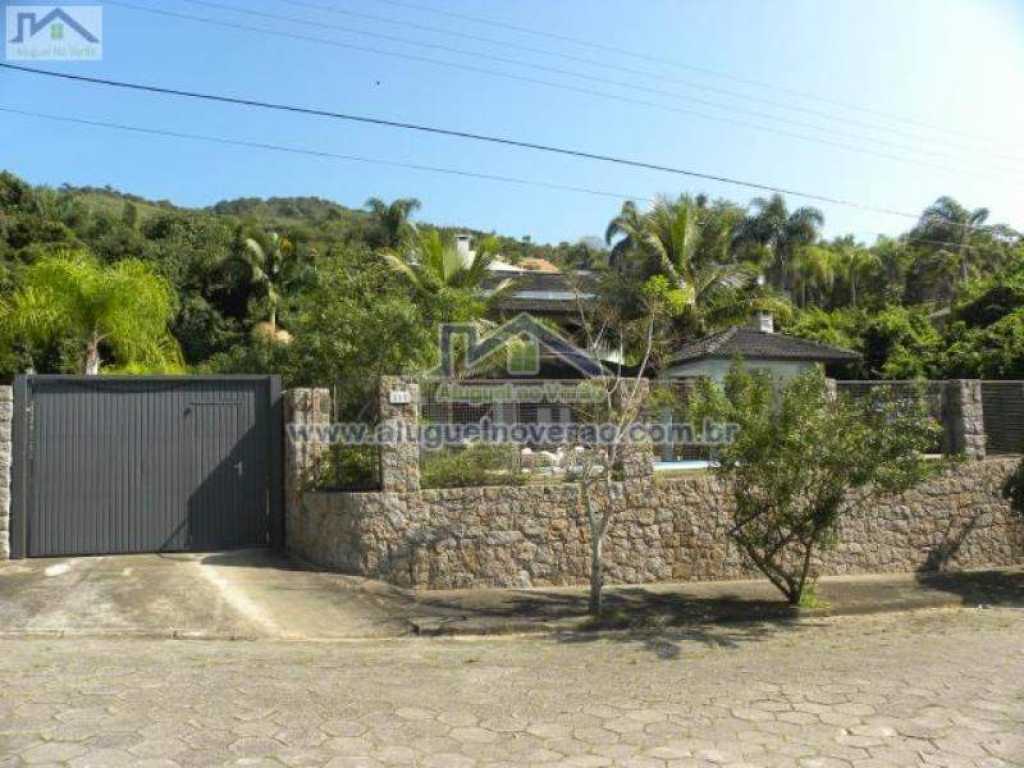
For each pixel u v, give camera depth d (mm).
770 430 9344
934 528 12594
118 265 17000
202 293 41219
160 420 10812
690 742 4992
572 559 10773
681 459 11680
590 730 5199
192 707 5391
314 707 5512
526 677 6574
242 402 11188
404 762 4559
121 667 6449
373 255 20359
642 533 11094
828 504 9586
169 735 4832
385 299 14859
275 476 11211
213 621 8188
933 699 5980
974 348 21484
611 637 8438
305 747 4734
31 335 16078
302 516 10797
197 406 10984
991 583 11742
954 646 8039
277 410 11312
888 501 12352
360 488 10586
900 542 12391
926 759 4770
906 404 9891
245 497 11109
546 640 8281
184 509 10828
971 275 48281
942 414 13125
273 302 39000
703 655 7551
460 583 10320
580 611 9266
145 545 10633
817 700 5934
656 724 5336
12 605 8305
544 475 11023
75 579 9242
